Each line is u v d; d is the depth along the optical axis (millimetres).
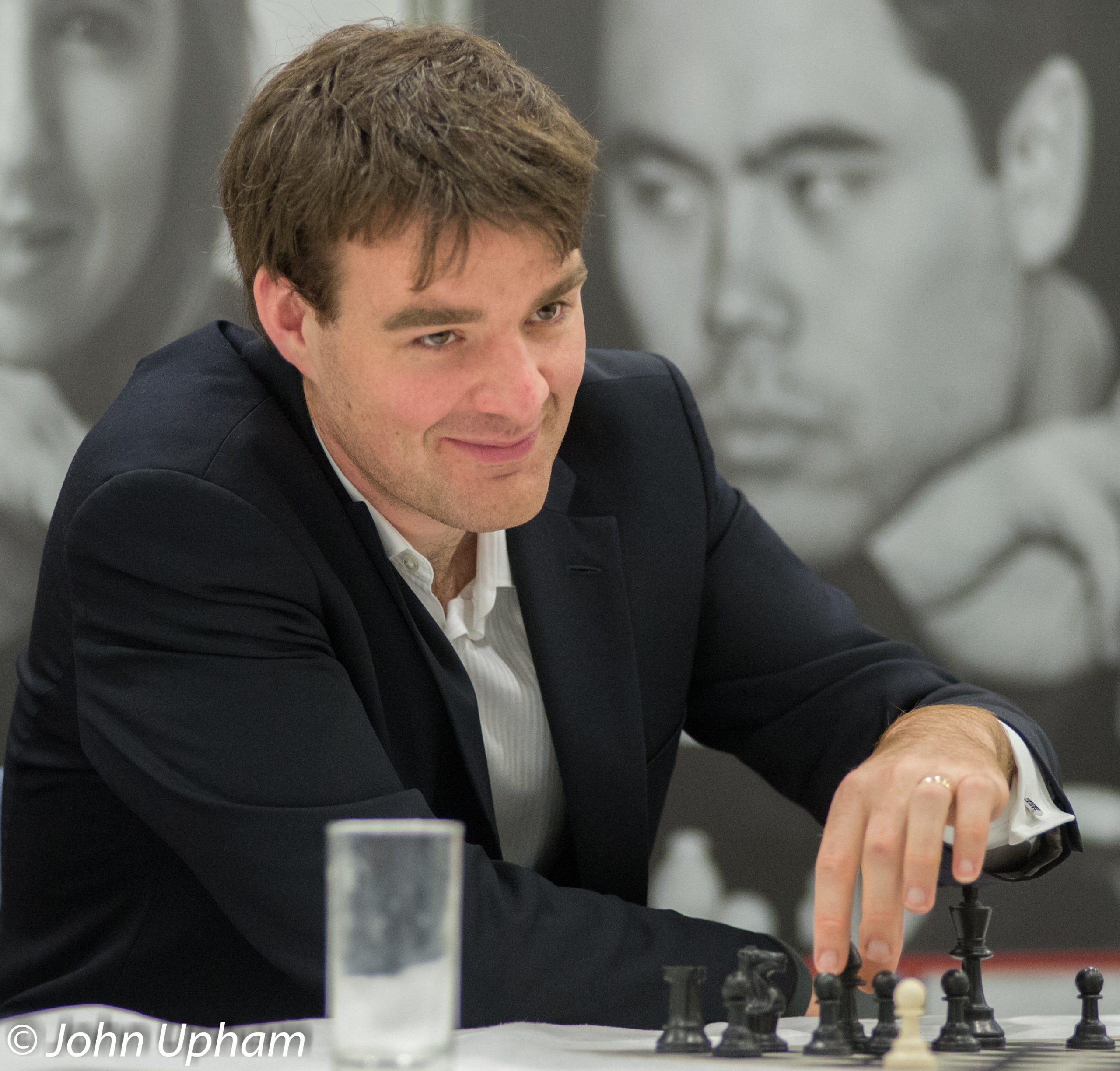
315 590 2594
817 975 2131
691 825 7168
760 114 7223
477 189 2199
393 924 1394
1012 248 7402
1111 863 7309
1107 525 7457
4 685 6793
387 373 2367
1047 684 7426
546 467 2533
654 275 7203
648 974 2344
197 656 2469
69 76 6836
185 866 2789
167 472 2518
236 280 3070
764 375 7277
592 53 7129
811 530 7355
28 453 6852
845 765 3055
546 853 3041
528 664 2996
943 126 7336
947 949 7012
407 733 2744
